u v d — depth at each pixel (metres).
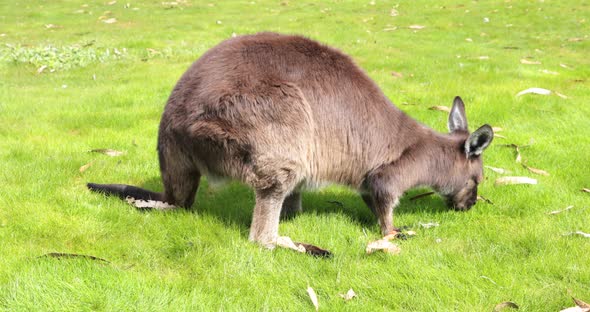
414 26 13.78
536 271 3.96
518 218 4.83
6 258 3.74
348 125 4.44
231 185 5.43
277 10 16.61
